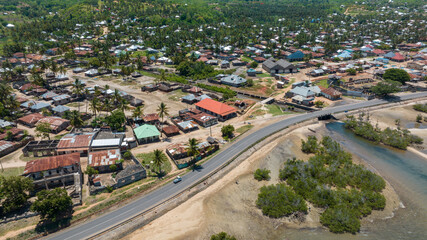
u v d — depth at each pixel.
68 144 123.69
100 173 110.94
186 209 92.50
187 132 148.25
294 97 191.88
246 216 90.81
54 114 166.00
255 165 118.31
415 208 94.56
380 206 93.56
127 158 121.25
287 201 93.50
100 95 196.62
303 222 89.12
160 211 90.44
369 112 174.25
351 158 122.88
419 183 107.12
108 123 145.50
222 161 119.19
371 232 85.12
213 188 103.19
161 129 149.12
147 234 82.75
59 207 84.06
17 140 133.62
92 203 93.25
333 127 157.25
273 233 85.00
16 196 86.94
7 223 83.62
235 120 164.75
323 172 108.50
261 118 165.88
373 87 196.75
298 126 155.38
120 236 81.50
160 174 110.81
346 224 85.62
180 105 185.38
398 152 130.12
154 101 192.75
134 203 94.06
